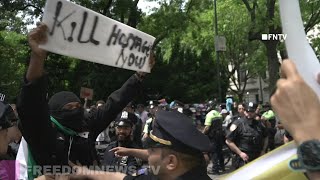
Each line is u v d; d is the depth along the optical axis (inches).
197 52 1330.0
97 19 91.1
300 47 49.2
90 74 959.0
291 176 59.9
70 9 85.7
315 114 41.1
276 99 42.8
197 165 78.5
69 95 106.7
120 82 944.3
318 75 48.2
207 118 460.1
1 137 116.5
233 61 1549.0
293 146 60.2
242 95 1718.8
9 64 871.7
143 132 352.2
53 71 999.0
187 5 959.6
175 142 76.5
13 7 861.8
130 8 877.8
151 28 941.2
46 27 83.0
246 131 312.7
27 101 81.7
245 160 304.5
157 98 1207.6
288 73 42.8
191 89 1240.8
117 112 124.0
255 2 594.6
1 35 912.3
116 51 98.3
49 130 85.6
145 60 107.8
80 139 108.9
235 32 1310.3
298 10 49.6
